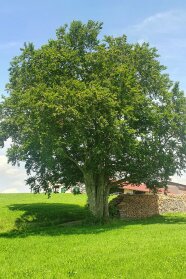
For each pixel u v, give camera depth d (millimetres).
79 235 35625
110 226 43250
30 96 41844
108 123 41938
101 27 49844
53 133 41750
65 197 80312
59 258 24078
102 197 50500
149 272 19312
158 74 51531
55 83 44281
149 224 44500
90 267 20938
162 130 51188
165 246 26156
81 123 41781
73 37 49125
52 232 39500
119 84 45281
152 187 55531
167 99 52094
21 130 49281
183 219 53531
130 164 51094
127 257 22875
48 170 53906
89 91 40844
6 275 19875
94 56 46500
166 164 51062
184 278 18188
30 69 47906
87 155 48031
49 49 45938
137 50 50719
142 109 48906
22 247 29734
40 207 59938
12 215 52531
